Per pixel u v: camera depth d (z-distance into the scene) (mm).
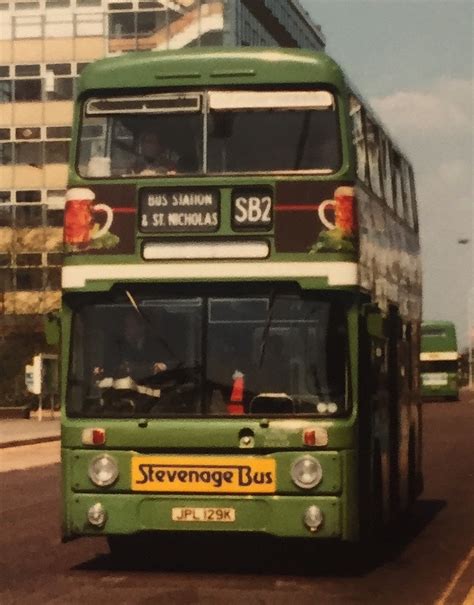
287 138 13312
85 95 13594
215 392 12984
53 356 50562
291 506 12789
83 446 13039
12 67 81750
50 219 81188
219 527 12805
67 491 13070
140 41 80000
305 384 12945
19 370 58406
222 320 13078
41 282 70688
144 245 13234
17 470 29562
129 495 12961
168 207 13258
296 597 11859
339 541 14242
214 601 11562
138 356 13125
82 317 13258
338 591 12297
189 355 13062
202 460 12867
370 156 14938
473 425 49125
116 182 13359
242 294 13094
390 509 16094
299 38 101438
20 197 81688
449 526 18594
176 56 13508
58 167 81375
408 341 18281
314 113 13344
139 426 12938
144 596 11852
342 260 13039
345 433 12812
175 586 12547
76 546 16047
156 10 79812
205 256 13141
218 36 79125
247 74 13406
